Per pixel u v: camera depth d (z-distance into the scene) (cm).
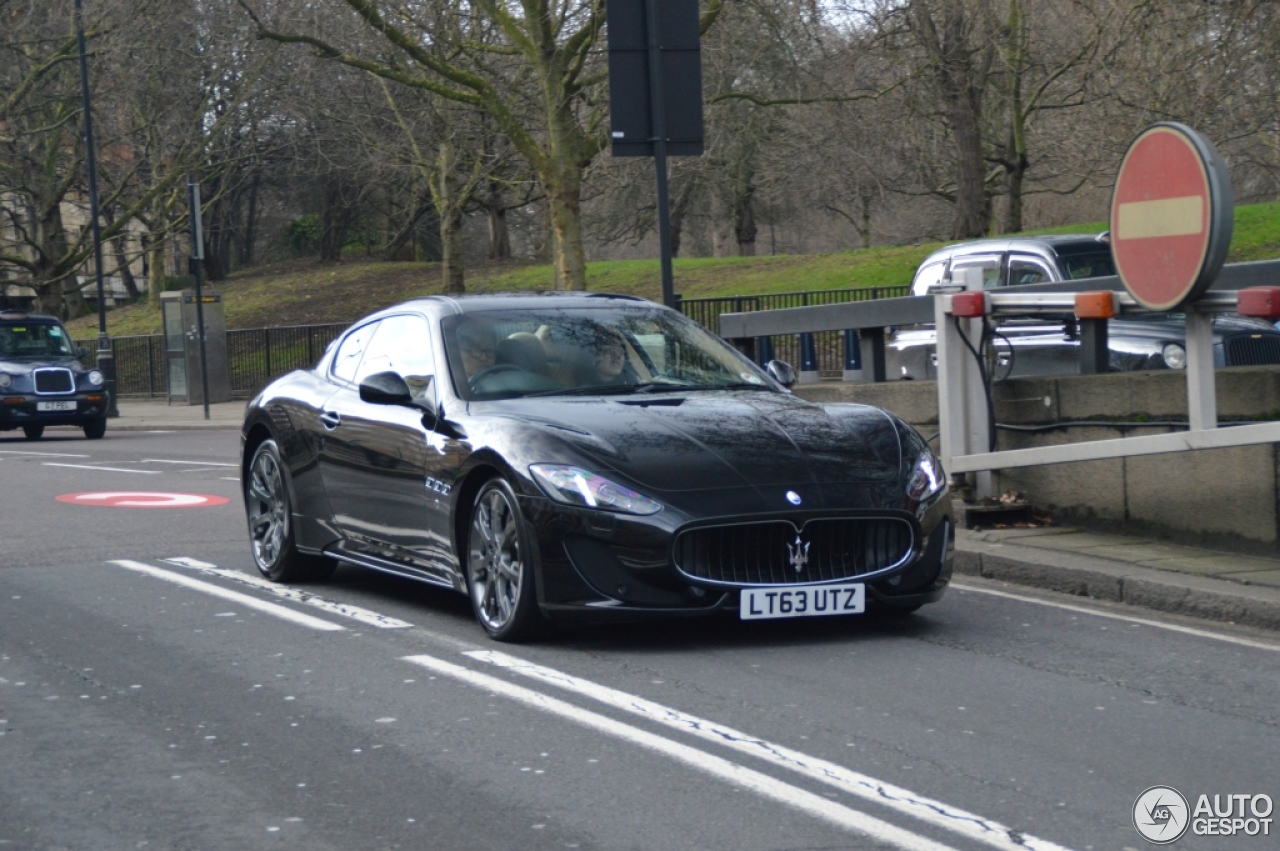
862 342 1223
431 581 833
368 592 948
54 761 575
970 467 1039
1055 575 902
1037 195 5566
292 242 7519
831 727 601
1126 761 553
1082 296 949
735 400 811
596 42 2917
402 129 3991
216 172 4650
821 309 1242
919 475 758
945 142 4228
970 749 569
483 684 681
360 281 5756
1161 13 1825
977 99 3781
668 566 702
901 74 2873
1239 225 3609
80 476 1886
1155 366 1288
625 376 847
